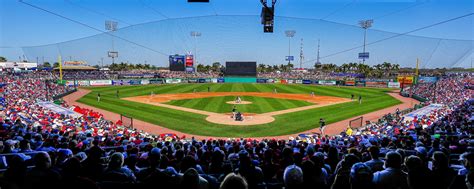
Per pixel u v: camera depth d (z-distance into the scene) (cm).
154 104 4284
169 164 679
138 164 736
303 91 6512
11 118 2191
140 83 8488
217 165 691
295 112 3672
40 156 452
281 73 9231
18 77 5684
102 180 533
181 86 7662
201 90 6575
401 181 449
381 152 890
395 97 5522
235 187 328
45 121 2270
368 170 418
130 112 3622
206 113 3538
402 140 1160
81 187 373
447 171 456
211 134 2564
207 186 428
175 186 417
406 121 2556
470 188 421
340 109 3969
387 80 7381
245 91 6406
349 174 456
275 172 656
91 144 1181
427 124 2311
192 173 369
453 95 4794
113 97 5159
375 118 3369
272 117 3319
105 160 879
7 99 3572
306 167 439
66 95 5494
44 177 422
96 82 7700
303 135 2300
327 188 485
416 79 5641
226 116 3350
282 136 2516
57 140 1190
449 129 1662
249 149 1069
